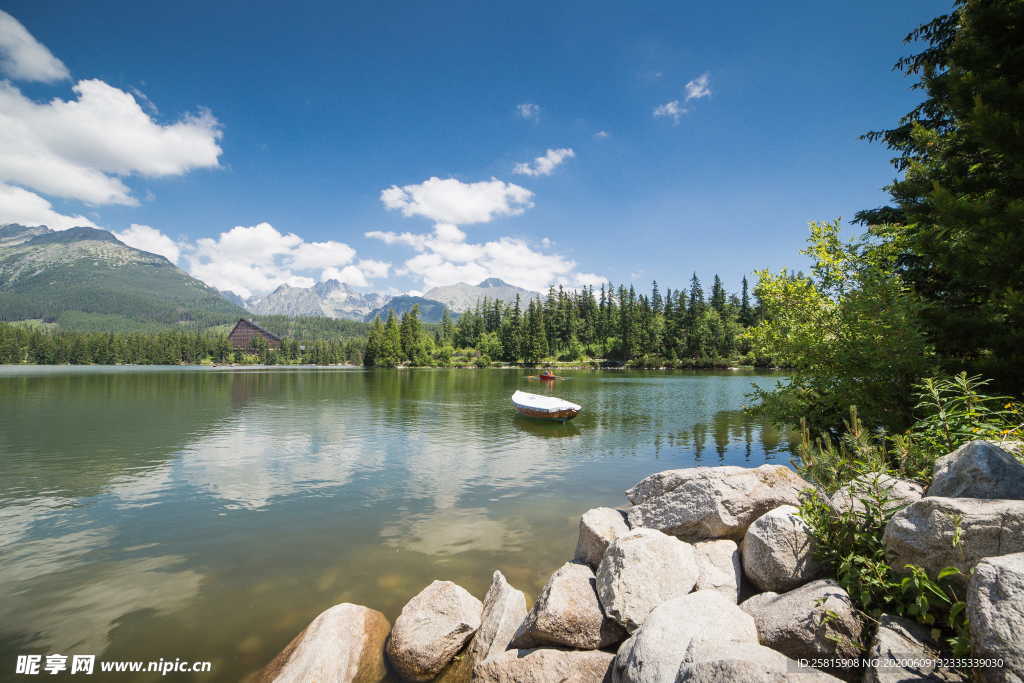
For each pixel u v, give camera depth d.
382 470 14.48
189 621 6.09
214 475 13.81
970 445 4.14
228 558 8.05
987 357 8.02
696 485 6.19
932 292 11.24
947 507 3.57
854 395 10.07
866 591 3.75
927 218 10.35
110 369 114.75
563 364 126.75
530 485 12.75
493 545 8.58
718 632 3.82
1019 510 3.20
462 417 27.45
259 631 5.86
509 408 32.19
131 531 9.35
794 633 3.74
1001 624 2.67
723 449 17.66
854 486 4.80
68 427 22.56
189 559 8.01
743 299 116.88
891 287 9.77
